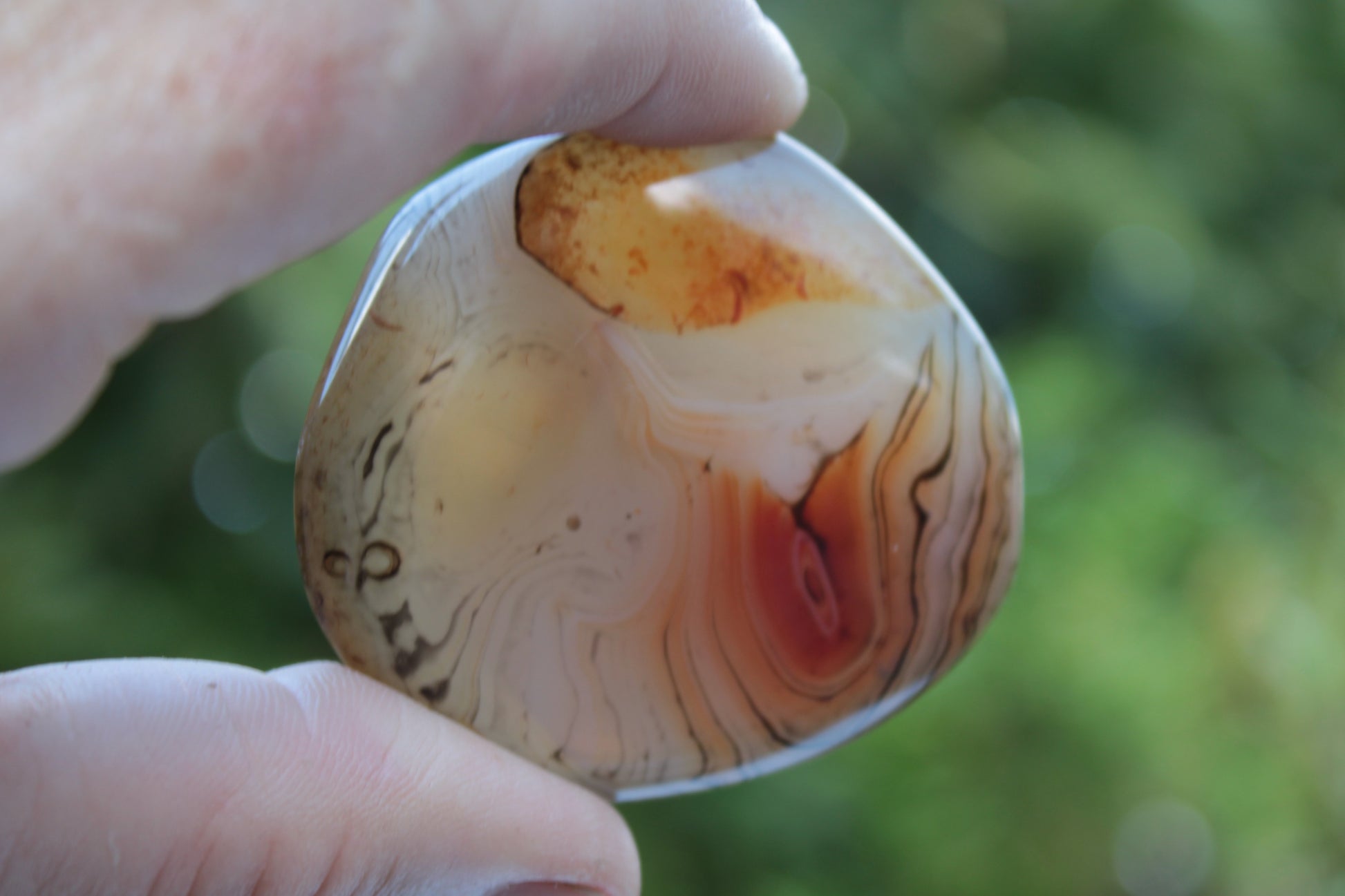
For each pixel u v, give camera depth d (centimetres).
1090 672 31
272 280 34
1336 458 51
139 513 37
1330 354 59
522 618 18
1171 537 38
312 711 19
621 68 18
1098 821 32
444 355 18
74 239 16
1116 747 32
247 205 16
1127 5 55
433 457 18
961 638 19
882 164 54
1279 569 42
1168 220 53
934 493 19
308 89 16
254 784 18
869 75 51
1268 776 36
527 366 18
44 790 18
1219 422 54
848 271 19
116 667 18
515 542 18
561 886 19
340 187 16
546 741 19
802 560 19
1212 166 58
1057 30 56
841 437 19
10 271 16
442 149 17
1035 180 53
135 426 36
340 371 18
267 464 38
